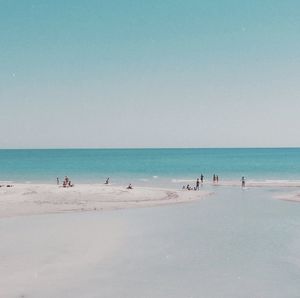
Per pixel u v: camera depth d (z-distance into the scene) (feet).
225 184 238.27
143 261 71.77
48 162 598.34
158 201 156.35
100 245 83.76
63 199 153.17
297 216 122.11
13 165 506.48
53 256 74.79
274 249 80.28
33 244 84.17
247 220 114.62
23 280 60.85
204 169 409.28
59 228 102.12
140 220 114.93
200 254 76.54
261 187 220.84
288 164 506.89
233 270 66.28
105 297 54.03
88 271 65.62
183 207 142.92
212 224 108.58
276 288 57.77
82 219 116.37
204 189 210.38
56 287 57.88
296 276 63.21
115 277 62.54
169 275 63.62
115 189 176.86
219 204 151.23
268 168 419.33
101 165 506.89
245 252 77.77
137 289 57.26
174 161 634.84
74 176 316.81
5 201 146.00
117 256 75.05
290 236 92.58
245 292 56.08
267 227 103.81
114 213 128.26
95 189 173.99
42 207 136.87
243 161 613.93
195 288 57.67
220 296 54.65
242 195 181.78
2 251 78.18
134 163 563.07
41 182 263.49
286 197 172.04
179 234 94.99
